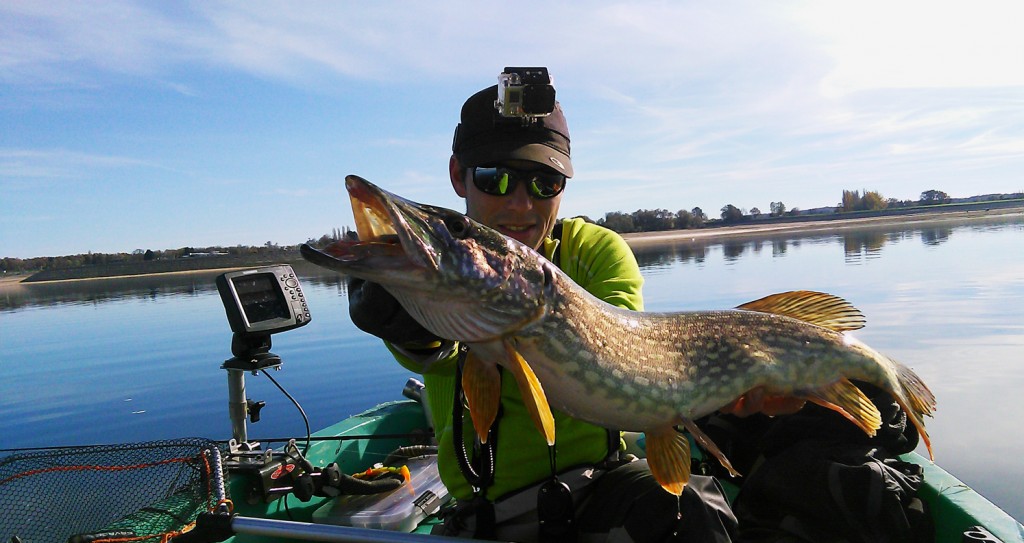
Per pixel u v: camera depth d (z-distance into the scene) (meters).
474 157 0.91
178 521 0.93
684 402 0.84
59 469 0.97
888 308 4.55
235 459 1.15
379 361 3.48
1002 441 1.75
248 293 1.19
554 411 0.88
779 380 0.90
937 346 3.23
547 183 0.92
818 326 0.94
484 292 0.70
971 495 0.92
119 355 4.10
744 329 0.90
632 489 0.80
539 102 0.87
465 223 0.71
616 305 0.90
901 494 0.90
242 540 1.05
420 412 1.70
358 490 1.19
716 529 0.76
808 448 0.91
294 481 1.14
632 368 0.80
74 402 2.95
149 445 1.00
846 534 0.86
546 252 0.98
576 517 0.84
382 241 0.68
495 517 0.86
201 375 3.38
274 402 2.76
